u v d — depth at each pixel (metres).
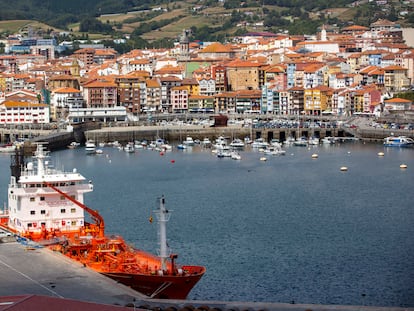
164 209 164.50
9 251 177.75
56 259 171.88
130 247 184.38
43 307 133.38
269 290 186.88
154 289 161.75
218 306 143.88
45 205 186.50
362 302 178.88
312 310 140.00
